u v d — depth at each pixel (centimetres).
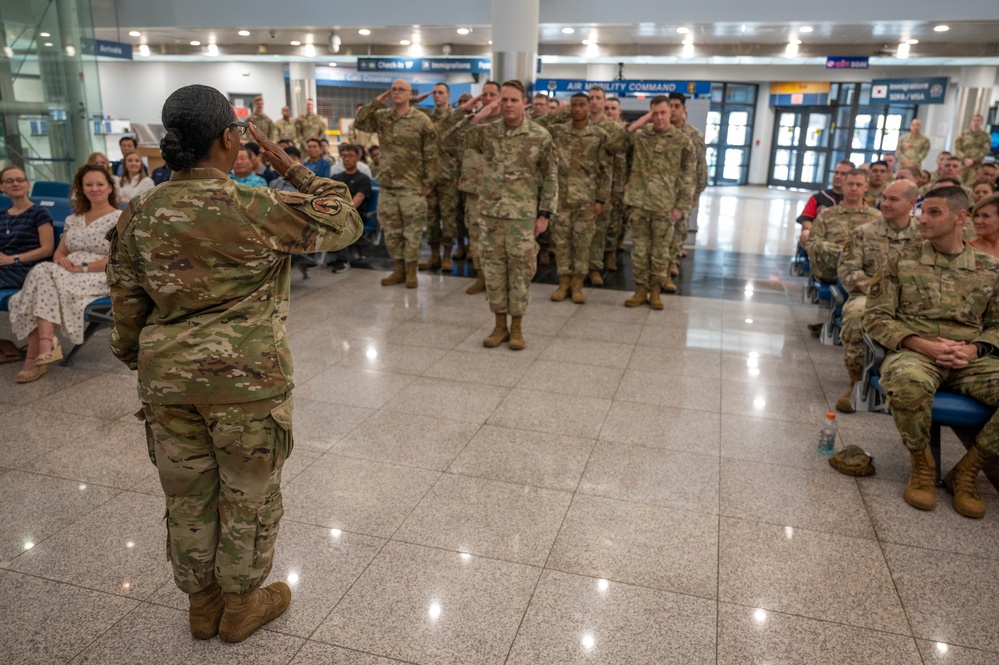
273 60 1928
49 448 335
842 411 394
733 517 284
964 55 1258
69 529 268
